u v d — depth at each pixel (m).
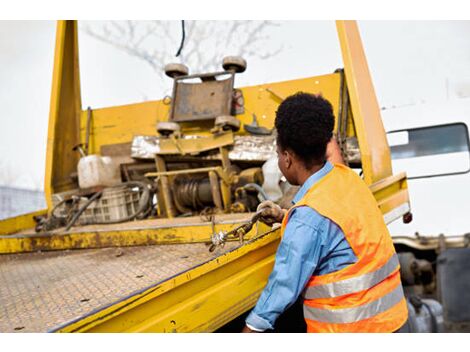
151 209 2.80
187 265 1.49
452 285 4.05
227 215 2.27
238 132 3.06
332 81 2.86
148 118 3.32
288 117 1.26
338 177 1.30
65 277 1.53
